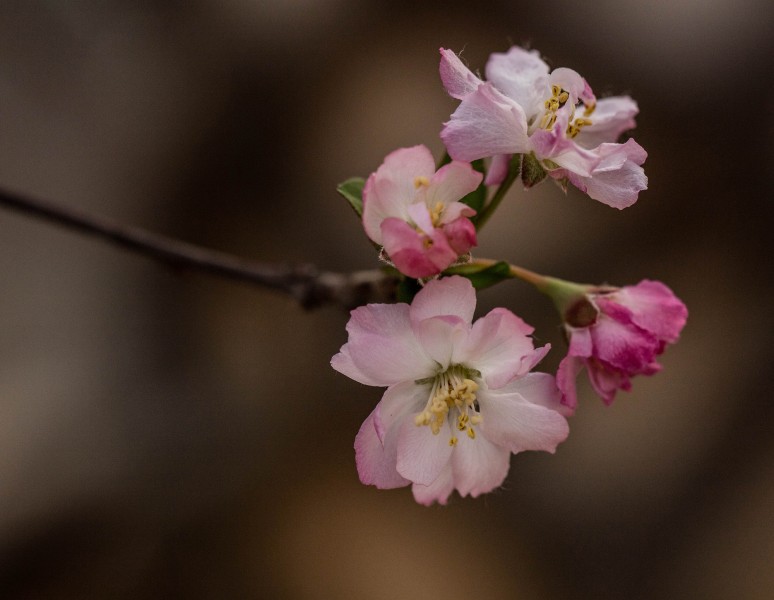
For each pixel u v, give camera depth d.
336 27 0.85
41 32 0.85
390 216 0.54
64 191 0.83
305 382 0.81
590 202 0.81
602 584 0.75
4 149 0.83
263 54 0.86
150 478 0.77
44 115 0.84
